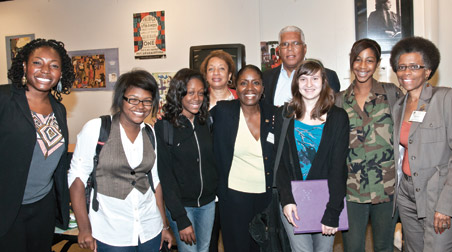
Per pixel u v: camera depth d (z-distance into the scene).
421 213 2.03
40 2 5.58
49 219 2.05
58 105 2.06
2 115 1.79
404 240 2.28
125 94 1.81
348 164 2.26
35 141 1.85
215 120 2.40
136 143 1.90
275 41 4.59
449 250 1.98
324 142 2.02
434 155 2.00
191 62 4.50
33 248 2.01
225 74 2.97
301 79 2.03
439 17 3.98
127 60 5.28
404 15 4.14
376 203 2.21
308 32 4.49
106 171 1.81
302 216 2.01
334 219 1.95
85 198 1.84
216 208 2.66
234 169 2.37
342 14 4.37
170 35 5.06
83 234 1.81
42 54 1.87
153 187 2.02
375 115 2.22
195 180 2.24
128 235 1.85
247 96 2.25
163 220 2.14
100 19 5.35
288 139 2.10
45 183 1.98
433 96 2.02
